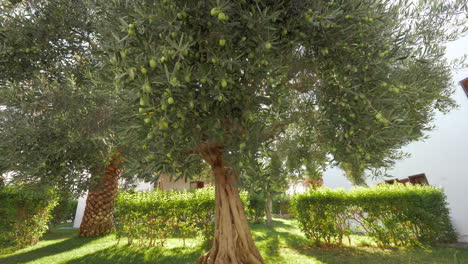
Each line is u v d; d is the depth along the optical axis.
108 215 9.15
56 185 4.67
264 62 2.42
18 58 4.77
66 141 4.13
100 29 2.76
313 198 7.45
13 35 4.48
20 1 4.82
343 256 5.93
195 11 2.29
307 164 5.13
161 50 2.04
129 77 1.98
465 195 7.73
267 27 2.33
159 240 7.76
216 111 2.56
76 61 5.37
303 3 2.68
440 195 7.07
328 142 3.18
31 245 7.92
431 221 6.66
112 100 4.00
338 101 2.85
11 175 4.17
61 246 7.40
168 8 2.03
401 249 6.50
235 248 4.55
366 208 7.21
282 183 3.85
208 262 4.67
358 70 2.78
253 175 2.72
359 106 2.63
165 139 2.37
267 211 12.14
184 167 2.68
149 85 1.95
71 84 4.31
